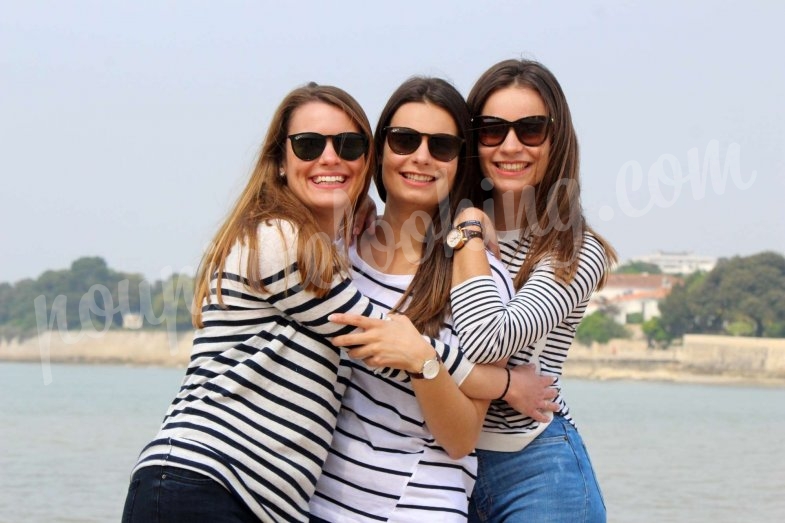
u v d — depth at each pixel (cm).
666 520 1688
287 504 319
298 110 347
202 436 309
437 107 359
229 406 315
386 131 364
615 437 3238
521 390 358
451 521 339
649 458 2628
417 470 342
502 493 384
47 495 1886
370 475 342
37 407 4062
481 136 388
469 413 341
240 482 309
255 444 313
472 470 359
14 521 1616
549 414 379
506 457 382
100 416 3666
